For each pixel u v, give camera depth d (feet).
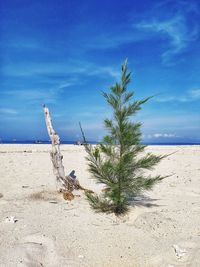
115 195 21.67
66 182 28.09
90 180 35.47
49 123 28.02
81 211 22.48
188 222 20.71
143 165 22.04
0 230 18.47
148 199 26.58
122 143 21.52
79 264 15.26
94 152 22.35
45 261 15.47
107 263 15.53
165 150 84.23
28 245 16.28
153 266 15.33
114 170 21.24
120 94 22.00
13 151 75.97
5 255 15.29
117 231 19.01
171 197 27.78
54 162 27.99
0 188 30.78
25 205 24.02
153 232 18.95
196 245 16.94
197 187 32.53
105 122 22.02
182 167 47.75
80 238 17.92
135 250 16.76
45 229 18.84
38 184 32.73
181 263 15.35
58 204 24.39
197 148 94.32
